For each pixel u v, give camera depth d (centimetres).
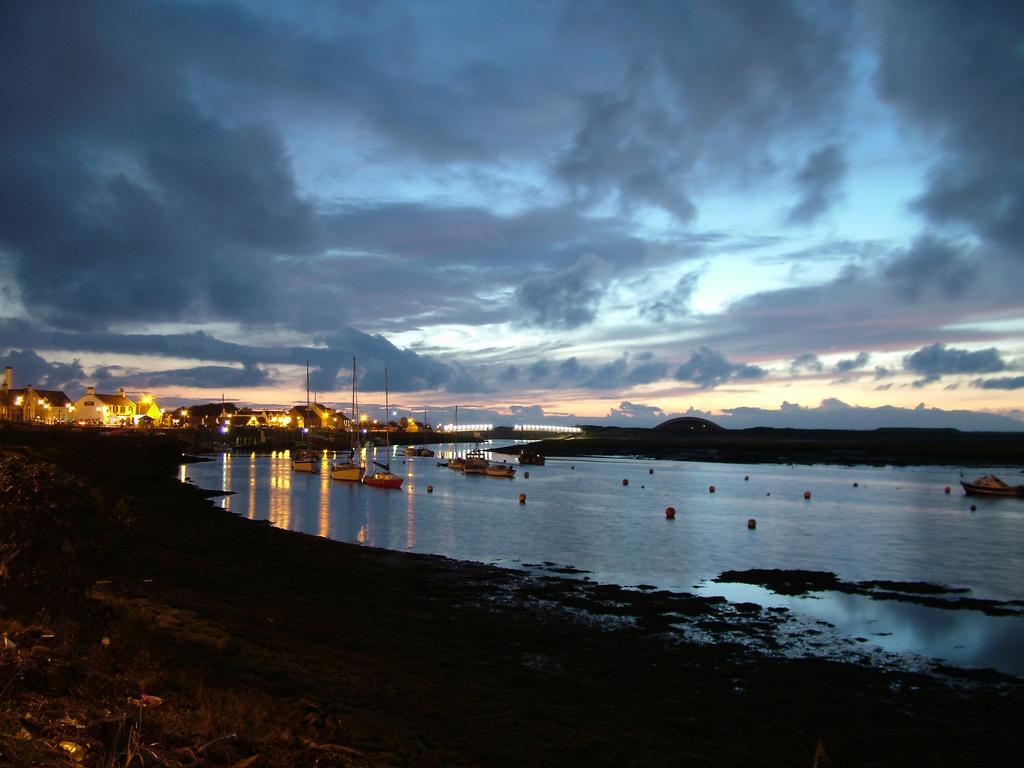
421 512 5944
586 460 16300
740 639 2402
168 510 4672
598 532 4903
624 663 2047
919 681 2028
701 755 1366
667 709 1659
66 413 15225
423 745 1128
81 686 872
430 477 10512
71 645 1030
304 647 1667
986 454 16562
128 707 841
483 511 6069
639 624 2525
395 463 14788
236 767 777
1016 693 1939
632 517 5759
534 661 1981
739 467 13600
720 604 2881
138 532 1337
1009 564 3947
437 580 3077
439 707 1397
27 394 13975
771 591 3186
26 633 999
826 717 1686
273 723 989
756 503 7006
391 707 1320
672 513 5684
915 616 2798
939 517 5997
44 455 4828
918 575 3634
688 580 3400
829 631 2561
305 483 8675
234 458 14988
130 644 1134
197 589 2253
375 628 2133
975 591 3244
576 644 2214
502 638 2211
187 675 1091
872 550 4356
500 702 1530
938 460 15275
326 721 1033
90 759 669
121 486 5691
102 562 1241
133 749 694
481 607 2628
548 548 4231
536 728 1373
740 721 1616
